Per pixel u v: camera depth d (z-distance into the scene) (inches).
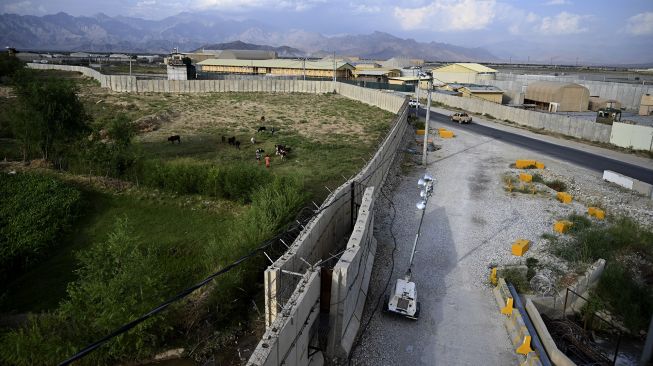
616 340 679.7
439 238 911.7
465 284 752.3
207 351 589.6
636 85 2802.7
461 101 2706.7
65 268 796.0
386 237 909.2
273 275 508.7
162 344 597.0
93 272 635.5
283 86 3154.5
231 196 1061.8
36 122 1226.0
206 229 939.3
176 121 2062.0
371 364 564.4
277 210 816.3
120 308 557.3
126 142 1240.8
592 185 1263.5
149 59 7007.9
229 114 2271.2
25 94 1251.8
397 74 4163.4
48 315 603.5
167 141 1672.0
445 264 813.9
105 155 1163.9
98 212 1003.3
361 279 673.0
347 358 563.2
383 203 1079.6
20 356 534.0
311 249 649.6
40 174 1141.1
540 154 1609.3
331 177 1242.6
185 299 664.4
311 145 1620.3
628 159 1568.7
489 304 698.8
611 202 1132.5
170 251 853.8
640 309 703.7
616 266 770.2
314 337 536.7
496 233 941.8
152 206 1036.5
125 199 1061.8
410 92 3388.3
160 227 947.3
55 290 732.0
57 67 3996.1
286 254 561.6
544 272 782.5
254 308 667.4
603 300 727.7
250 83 3097.9
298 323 456.4
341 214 840.9
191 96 2812.5
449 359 580.4
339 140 1756.9
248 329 631.8
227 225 952.9
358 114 2370.8
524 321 625.3
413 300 647.1
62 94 1259.8
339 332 553.6
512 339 613.9
